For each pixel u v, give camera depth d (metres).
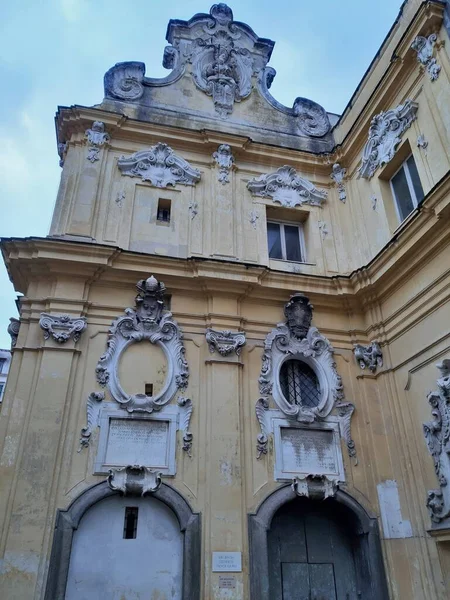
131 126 11.50
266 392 9.39
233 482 8.34
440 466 7.90
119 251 9.34
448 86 8.77
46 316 8.73
